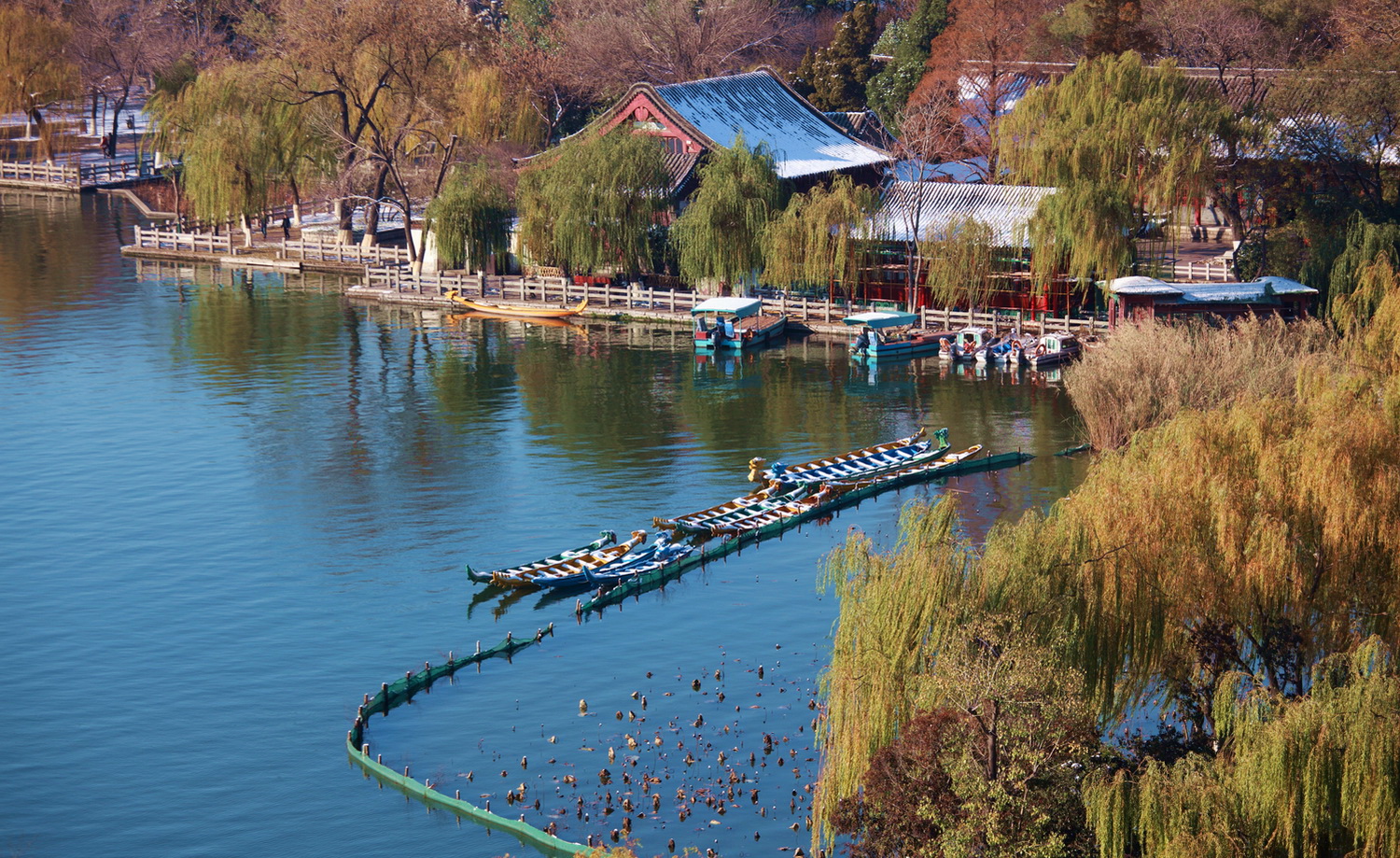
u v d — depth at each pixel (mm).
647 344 88875
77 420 71250
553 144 137250
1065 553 34875
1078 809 30109
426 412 73188
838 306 91438
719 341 86562
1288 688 35344
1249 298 76750
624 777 38281
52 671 44750
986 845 29203
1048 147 85750
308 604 49719
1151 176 85500
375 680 44281
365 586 51188
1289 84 88625
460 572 52469
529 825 35438
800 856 34500
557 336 91062
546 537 55906
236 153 111438
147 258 115812
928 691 31672
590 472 63562
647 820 36156
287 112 112375
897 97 133000
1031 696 30406
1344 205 83312
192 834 36031
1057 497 59156
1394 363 47938
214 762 39438
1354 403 37938
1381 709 28266
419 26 110125
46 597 50344
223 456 65875
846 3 170250
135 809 37156
